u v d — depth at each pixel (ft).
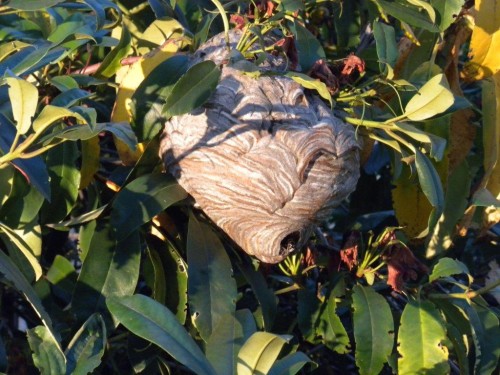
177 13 6.07
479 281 6.81
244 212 5.50
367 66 6.30
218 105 5.47
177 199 5.52
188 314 5.74
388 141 5.64
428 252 6.23
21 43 5.40
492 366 5.80
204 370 4.99
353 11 6.33
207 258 5.55
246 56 5.56
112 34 6.16
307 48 5.73
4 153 5.21
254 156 5.44
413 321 5.76
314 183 5.51
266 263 5.76
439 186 5.63
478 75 6.14
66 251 6.88
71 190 5.66
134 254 5.54
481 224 6.34
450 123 6.14
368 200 6.79
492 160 6.08
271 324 5.72
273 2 5.73
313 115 5.55
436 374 5.72
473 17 6.19
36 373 5.78
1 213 5.51
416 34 6.19
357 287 5.79
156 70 5.58
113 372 6.23
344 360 6.55
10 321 6.26
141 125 5.53
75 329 5.46
